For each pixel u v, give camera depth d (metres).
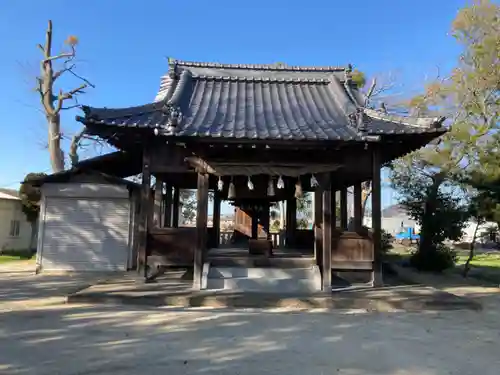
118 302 7.82
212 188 12.77
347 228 12.84
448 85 17.88
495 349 5.20
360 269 9.07
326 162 8.98
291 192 9.95
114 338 5.45
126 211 13.56
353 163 9.16
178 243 9.27
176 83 11.50
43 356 4.68
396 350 5.11
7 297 8.59
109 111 8.70
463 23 17.38
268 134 8.10
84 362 4.48
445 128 8.25
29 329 5.88
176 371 4.23
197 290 8.45
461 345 5.36
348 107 10.12
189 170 9.30
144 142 9.34
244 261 9.20
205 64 12.38
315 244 9.22
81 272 13.05
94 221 13.42
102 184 13.38
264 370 4.31
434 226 14.65
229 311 7.29
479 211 13.02
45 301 8.10
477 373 4.33
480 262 19.95
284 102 11.04
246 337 5.58
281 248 13.06
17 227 23.58
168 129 7.96
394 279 10.56
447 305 7.69
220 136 7.94
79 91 18.55
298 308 7.62
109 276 12.16
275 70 12.54
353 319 6.79
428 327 6.32
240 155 8.77
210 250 11.50
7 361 4.50
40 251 13.10
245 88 11.89
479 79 16.66
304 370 4.33
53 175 13.23
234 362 4.55
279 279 8.75
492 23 16.97
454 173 14.86
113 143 9.95
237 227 13.85
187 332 5.80
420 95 19.02
